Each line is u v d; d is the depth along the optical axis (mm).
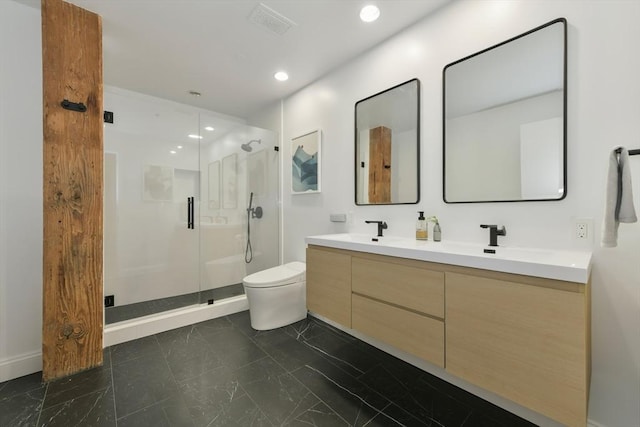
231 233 3201
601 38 1193
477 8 1580
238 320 2604
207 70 2467
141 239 2916
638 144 1112
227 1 1660
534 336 990
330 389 1575
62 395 1517
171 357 1920
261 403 1456
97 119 1770
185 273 3162
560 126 1299
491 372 1098
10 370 1664
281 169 3133
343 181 2414
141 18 1796
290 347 2070
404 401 1479
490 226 1474
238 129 3227
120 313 2553
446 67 1711
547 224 1344
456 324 1202
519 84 1429
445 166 1729
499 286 1074
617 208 1006
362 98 2227
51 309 1646
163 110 2990
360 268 1635
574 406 910
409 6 1717
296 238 2934
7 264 1688
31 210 1753
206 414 1376
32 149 1755
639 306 1114
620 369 1150
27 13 1738
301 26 1891
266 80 2660
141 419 1344
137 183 2889
